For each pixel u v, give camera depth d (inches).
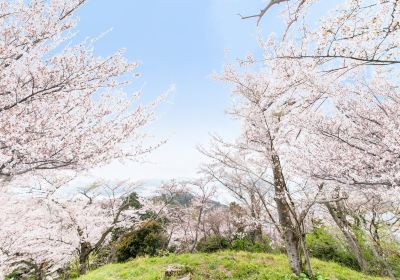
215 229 1098.7
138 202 969.5
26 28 171.2
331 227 609.3
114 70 192.2
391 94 239.8
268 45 338.6
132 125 202.1
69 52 172.4
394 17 135.6
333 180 246.4
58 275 874.1
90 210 729.0
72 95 181.9
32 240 551.5
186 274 420.8
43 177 224.4
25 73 162.2
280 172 353.7
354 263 561.6
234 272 430.6
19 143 153.7
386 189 214.2
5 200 361.4
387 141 203.6
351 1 139.9
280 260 501.7
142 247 834.2
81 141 169.3
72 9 178.4
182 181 1063.0
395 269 472.1
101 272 510.0
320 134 250.8
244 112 392.2
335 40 154.1
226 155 390.0
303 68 217.3
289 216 366.6
